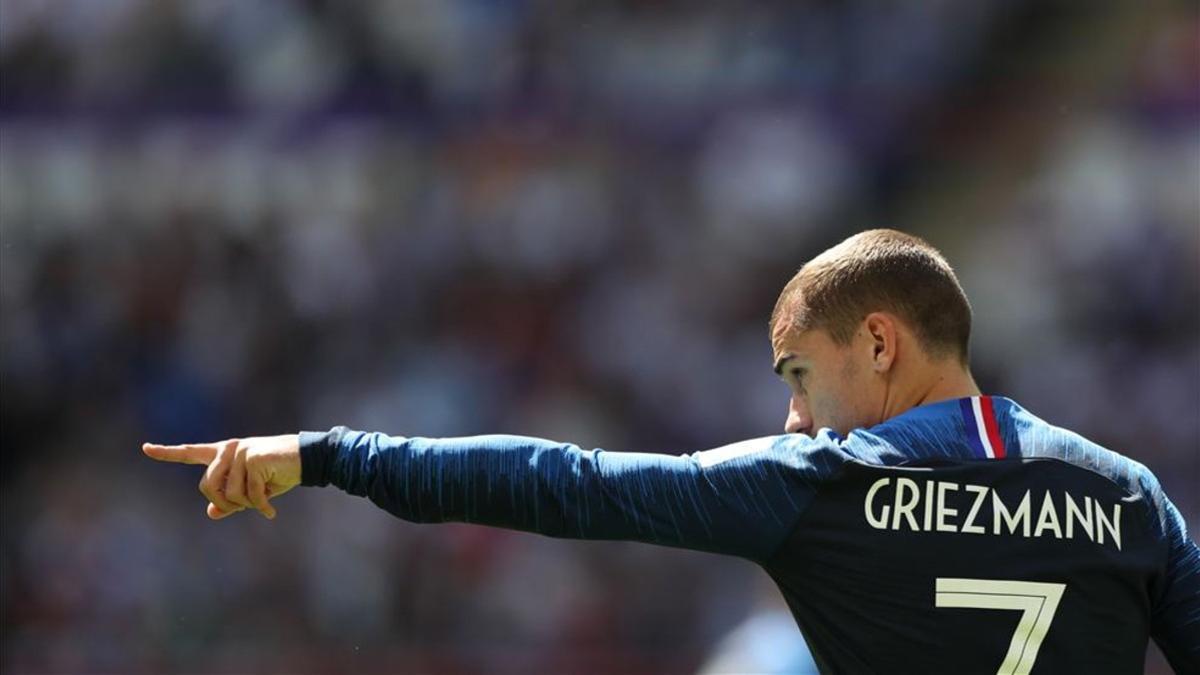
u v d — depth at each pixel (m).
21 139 51.00
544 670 32.78
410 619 37.88
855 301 9.19
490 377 47.91
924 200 52.88
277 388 47.53
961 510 8.61
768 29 55.09
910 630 8.51
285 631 38.28
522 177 51.97
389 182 51.50
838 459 8.62
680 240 50.97
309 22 53.66
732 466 8.62
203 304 48.66
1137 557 8.80
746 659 24.67
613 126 53.34
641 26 55.12
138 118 51.69
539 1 55.25
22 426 46.75
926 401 9.20
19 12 52.22
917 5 56.00
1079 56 55.62
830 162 52.88
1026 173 53.38
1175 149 52.88
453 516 8.56
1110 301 49.25
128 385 47.41
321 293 48.84
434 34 54.25
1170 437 46.09
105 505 43.28
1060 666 8.54
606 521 8.50
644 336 48.53
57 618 39.84
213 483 8.60
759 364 48.12
